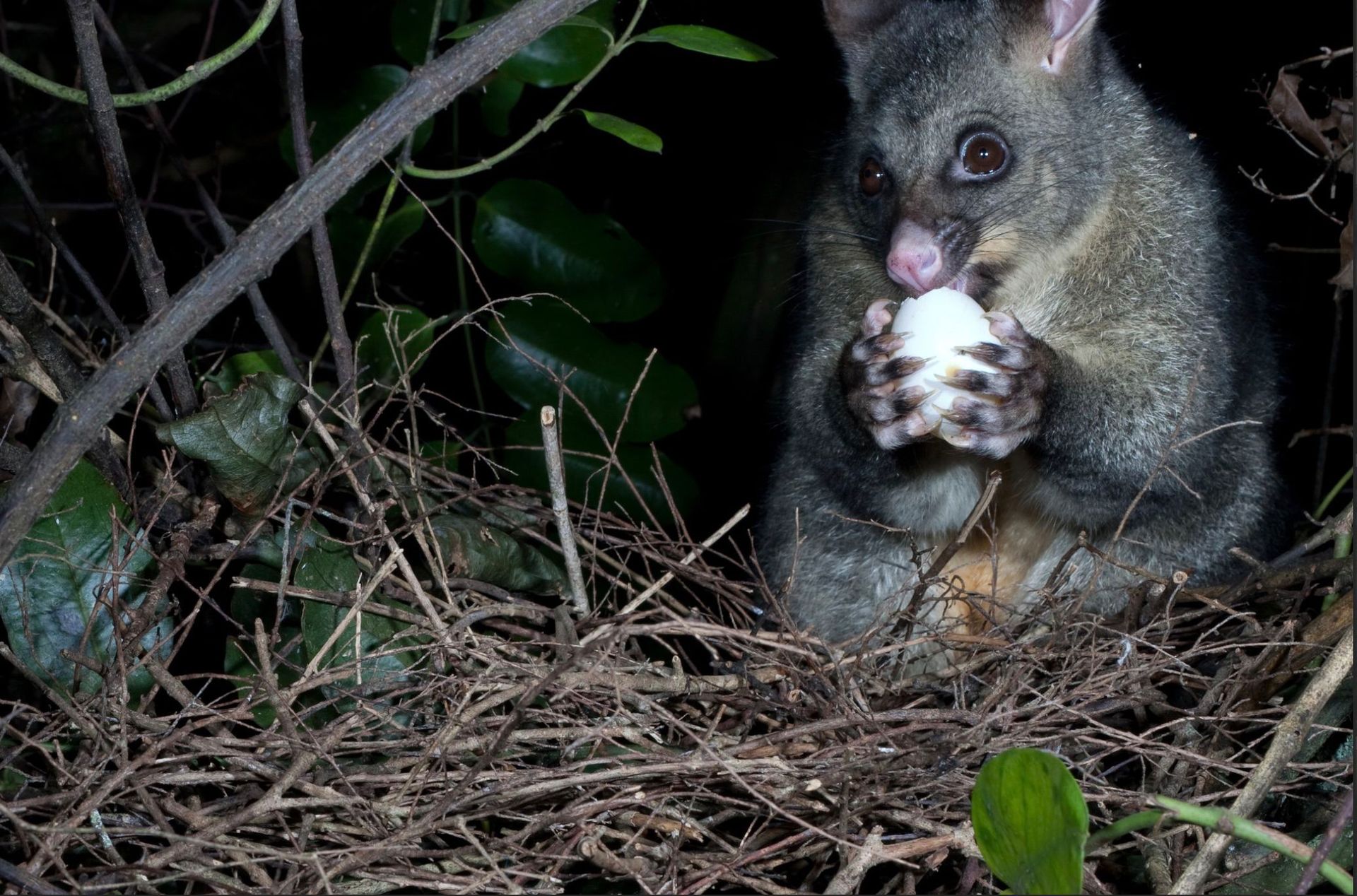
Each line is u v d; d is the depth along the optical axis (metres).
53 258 1.56
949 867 1.41
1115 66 1.54
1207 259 1.52
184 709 1.41
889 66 1.54
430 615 1.43
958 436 1.47
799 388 1.55
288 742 1.39
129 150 1.75
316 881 1.37
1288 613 1.47
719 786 1.41
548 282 1.59
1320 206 1.66
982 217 1.51
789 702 1.43
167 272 1.75
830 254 1.56
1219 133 1.69
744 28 1.71
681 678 1.44
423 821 1.37
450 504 1.49
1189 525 1.52
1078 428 1.49
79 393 1.36
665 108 1.73
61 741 1.42
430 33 1.57
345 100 1.58
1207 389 1.51
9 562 1.42
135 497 1.45
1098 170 1.51
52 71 1.75
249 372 1.51
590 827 1.38
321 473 1.48
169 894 1.37
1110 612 1.52
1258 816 1.42
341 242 1.58
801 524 1.56
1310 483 1.68
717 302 1.74
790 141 1.72
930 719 1.41
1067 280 1.51
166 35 1.77
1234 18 1.68
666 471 1.60
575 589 1.45
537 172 1.74
